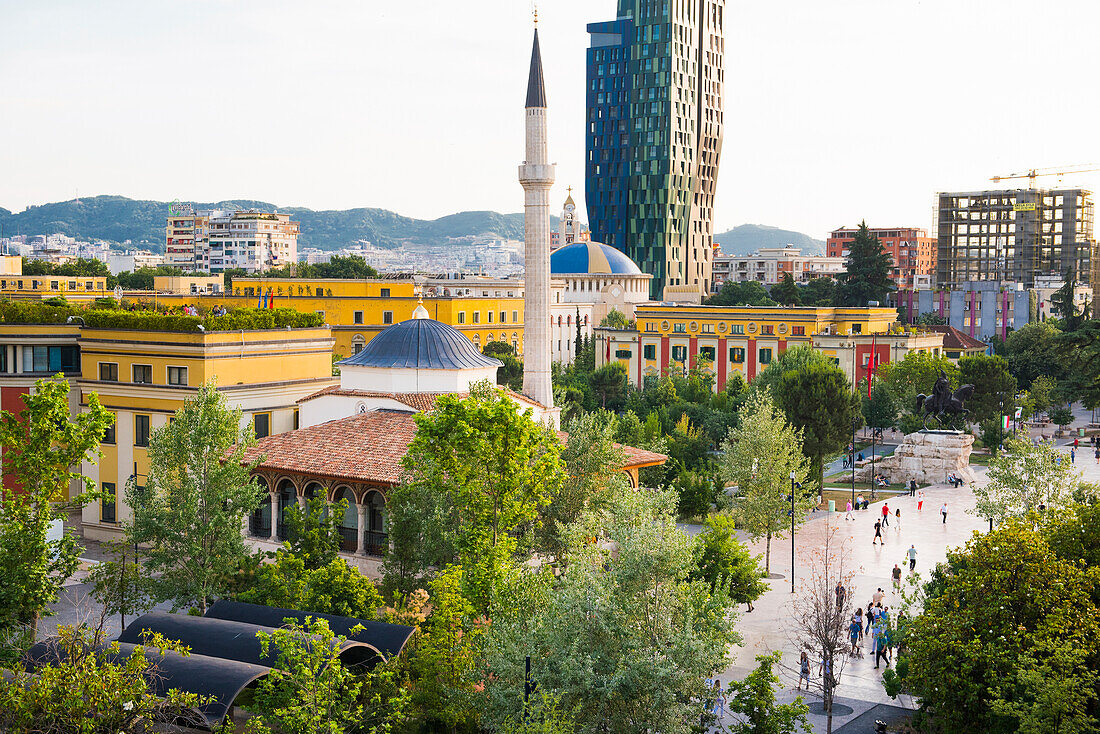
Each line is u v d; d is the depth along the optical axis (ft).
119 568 173.78
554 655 122.52
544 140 296.51
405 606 166.30
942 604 139.74
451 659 135.13
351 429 228.63
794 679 175.22
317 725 115.24
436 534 167.63
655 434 325.01
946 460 367.04
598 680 120.88
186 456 178.40
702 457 338.54
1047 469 225.35
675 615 128.88
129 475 252.21
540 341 300.61
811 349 476.13
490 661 124.88
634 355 553.23
